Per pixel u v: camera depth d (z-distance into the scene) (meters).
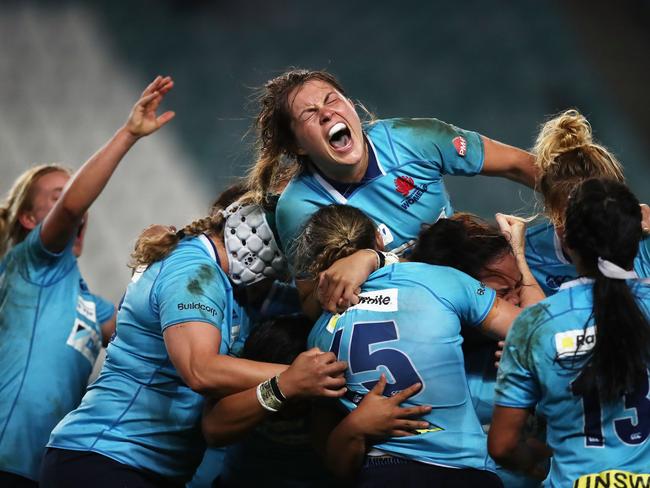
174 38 56.19
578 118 12.30
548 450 10.69
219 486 13.26
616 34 54.25
